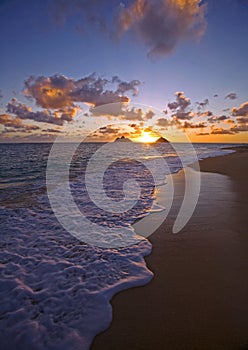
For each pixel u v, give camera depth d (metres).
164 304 2.18
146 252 3.20
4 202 5.95
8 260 3.08
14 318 2.05
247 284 2.46
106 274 2.70
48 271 2.80
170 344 1.77
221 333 1.84
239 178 8.77
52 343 1.79
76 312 2.10
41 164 14.75
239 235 3.67
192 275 2.63
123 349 1.74
